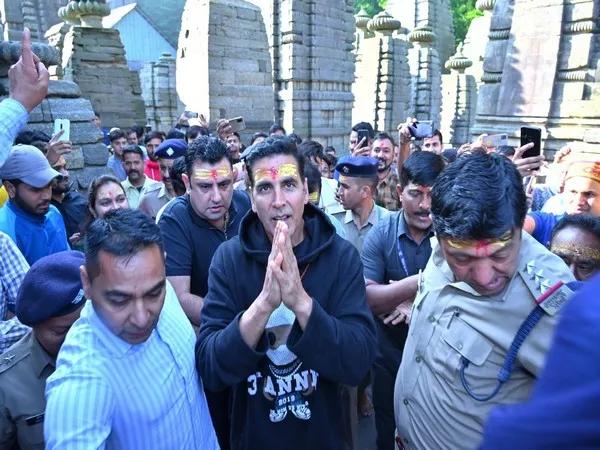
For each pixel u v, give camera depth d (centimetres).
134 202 547
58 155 390
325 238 172
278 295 142
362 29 1966
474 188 126
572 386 63
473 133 764
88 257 128
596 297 66
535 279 132
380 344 252
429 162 241
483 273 130
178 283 242
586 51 635
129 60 2734
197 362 158
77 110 560
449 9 2648
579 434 61
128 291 125
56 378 126
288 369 167
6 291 235
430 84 1819
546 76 665
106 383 127
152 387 135
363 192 337
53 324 160
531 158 274
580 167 251
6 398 158
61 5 2073
